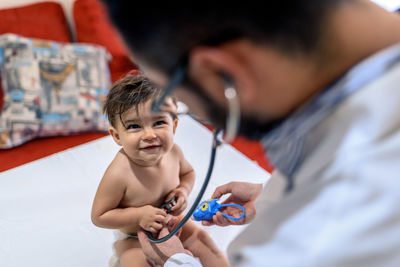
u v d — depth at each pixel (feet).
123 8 1.03
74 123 4.77
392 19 1.15
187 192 3.12
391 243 0.98
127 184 2.76
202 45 1.05
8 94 4.62
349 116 1.07
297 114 1.16
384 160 1.00
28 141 4.73
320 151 1.14
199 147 4.17
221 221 2.62
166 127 2.64
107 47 5.65
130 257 2.80
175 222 2.90
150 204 2.98
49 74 4.77
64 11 6.02
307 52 1.04
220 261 2.82
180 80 1.13
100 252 2.93
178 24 1.00
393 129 1.03
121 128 2.60
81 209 3.34
